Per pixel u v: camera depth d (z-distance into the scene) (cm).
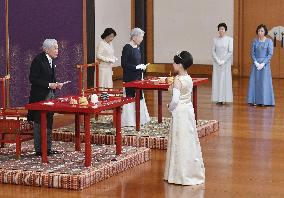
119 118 841
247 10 1953
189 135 752
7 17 1119
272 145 963
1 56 1116
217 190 729
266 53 1370
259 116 1233
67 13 1180
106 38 1289
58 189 737
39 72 831
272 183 756
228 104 1397
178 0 2022
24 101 1144
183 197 704
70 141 976
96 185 752
